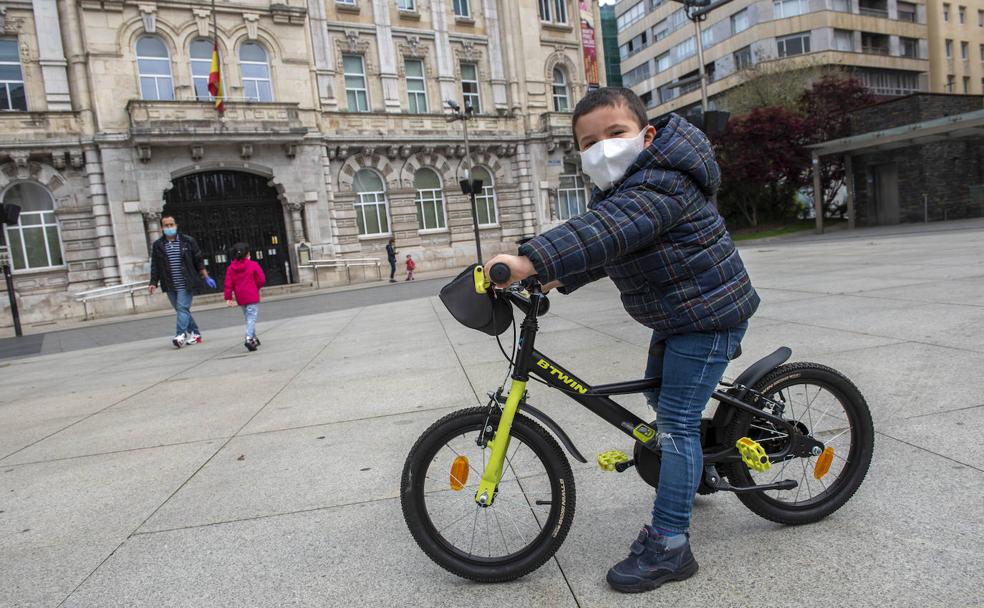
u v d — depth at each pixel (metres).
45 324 20.50
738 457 2.37
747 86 35.91
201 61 23.86
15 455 4.54
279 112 23.98
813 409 2.62
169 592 2.42
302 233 25.34
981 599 1.92
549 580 2.28
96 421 5.40
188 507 3.27
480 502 2.22
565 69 32.91
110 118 22.14
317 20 26.19
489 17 30.55
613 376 5.18
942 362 4.48
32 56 21.53
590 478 3.17
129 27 22.41
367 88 27.64
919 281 8.45
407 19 28.53
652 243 2.06
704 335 2.12
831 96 32.78
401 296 17.11
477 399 4.94
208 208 24.17
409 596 2.25
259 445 4.26
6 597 2.46
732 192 34.31
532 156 30.84
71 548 2.88
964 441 3.12
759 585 2.11
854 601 1.97
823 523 2.50
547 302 2.20
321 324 11.80
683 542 2.17
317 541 2.75
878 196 29.80
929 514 2.47
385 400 5.20
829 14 45.12
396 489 3.27
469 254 29.58
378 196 27.77
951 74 52.69
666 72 57.38
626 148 2.03
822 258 14.27
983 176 29.08
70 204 21.89
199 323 14.77
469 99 30.48
